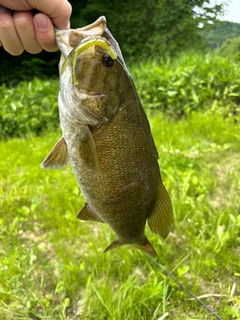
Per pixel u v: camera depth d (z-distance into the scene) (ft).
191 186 2.34
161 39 7.86
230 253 1.77
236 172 2.51
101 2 8.14
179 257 1.81
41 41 0.93
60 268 1.76
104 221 1.09
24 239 2.10
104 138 0.96
